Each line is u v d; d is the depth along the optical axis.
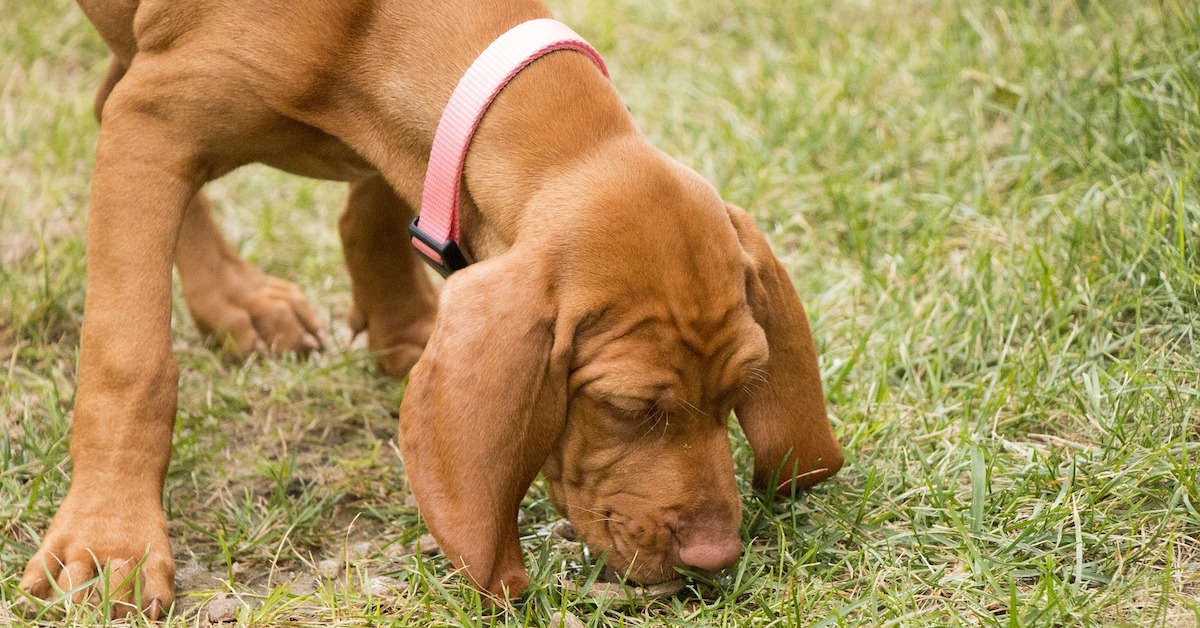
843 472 3.83
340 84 3.51
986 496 3.59
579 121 3.23
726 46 6.72
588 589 3.26
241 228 5.60
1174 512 3.44
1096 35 5.67
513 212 3.20
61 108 6.11
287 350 4.70
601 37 6.81
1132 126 4.93
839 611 3.13
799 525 3.62
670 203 3.11
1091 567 3.29
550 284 3.02
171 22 3.52
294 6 3.46
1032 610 3.07
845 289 4.73
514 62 3.28
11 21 6.82
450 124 3.28
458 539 2.91
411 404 2.99
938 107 5.66
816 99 5.90
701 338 3.08
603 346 3.04
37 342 4.61
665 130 5.83
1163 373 3.92
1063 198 4.80
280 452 4.23
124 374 3.38
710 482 3.19
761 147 5.59
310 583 3.56
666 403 3.08
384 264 4.41
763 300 3.33
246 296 4.70
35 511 3.68
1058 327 4.25
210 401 4.37
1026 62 5.62
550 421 3.05
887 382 4.27
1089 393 3.92
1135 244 4.42
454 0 3.46
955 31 6.12
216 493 3.95
